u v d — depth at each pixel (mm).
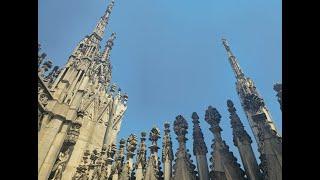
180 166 14219
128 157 15766
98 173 16422
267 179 12375
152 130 16344
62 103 18625
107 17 29875
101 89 28297
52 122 17500
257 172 13227
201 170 14234
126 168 15281
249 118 16781
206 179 13875
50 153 16312
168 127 16641
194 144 15352
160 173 14766
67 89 20016
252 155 13930
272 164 12344
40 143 16297
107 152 18281
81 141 22234
